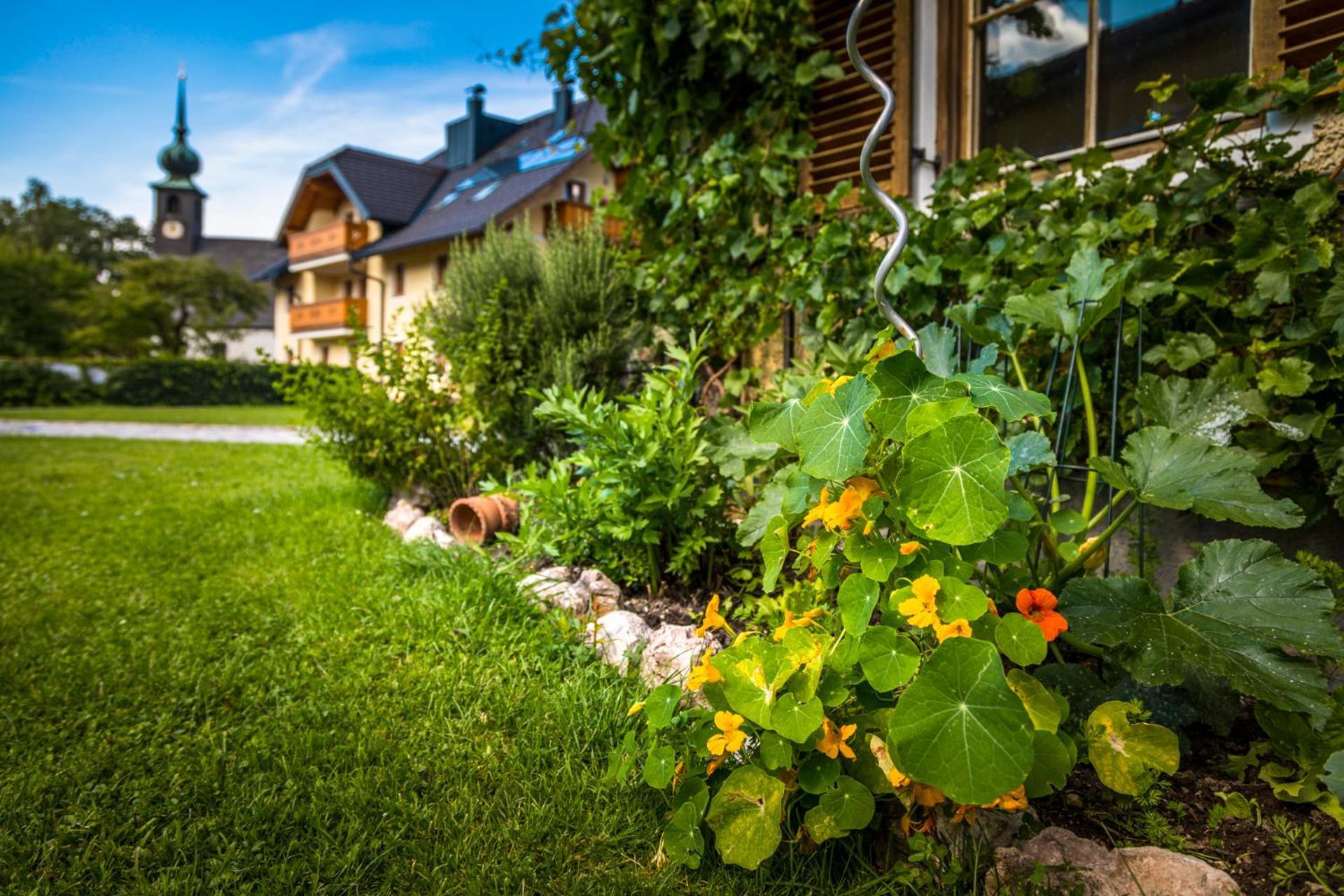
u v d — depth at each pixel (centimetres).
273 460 852
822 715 144
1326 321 223
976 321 251
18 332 3306
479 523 393
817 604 201
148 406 2588
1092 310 217
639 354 499
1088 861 142
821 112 412
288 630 296
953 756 128
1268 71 247
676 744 180
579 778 189
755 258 418
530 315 482
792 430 176
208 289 3456
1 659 278
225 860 167
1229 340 254
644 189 458
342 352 2780
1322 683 150
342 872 163
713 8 418
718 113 445
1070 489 296
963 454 146
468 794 185
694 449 288
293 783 192
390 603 308
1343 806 146
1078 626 172
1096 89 327
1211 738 187
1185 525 273
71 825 181
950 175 326
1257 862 146
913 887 146
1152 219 265
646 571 298
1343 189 243
